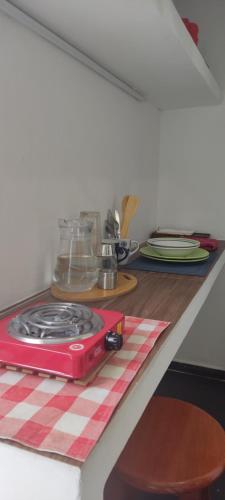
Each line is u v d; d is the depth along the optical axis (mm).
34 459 449
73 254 1055
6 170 870
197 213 2107
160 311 920
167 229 2137
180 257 1415
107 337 652
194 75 1414
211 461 901
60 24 946
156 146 2062
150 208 2053
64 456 439
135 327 806
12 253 921
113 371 623
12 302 938
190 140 2051
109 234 1414
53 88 1033
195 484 844
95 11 864
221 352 2189
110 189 1478
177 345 866
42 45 967
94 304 973
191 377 2188
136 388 588
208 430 1007
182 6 1938
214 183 2043
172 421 1039
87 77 1225
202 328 2195
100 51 1148
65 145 1118
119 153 1547
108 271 1076
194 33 1405
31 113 944
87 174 1272
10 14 814
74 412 518
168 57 1203
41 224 1030
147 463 892
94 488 468
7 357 620
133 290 1096
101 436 476
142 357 670
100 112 1340
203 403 1932
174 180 2123
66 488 439
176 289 1112
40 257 1041
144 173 1897
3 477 477
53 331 650
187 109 2023
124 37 1036
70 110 1132
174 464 890
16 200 916
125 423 557
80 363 572
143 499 1349
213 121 1981
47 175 1039
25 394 561
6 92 847
